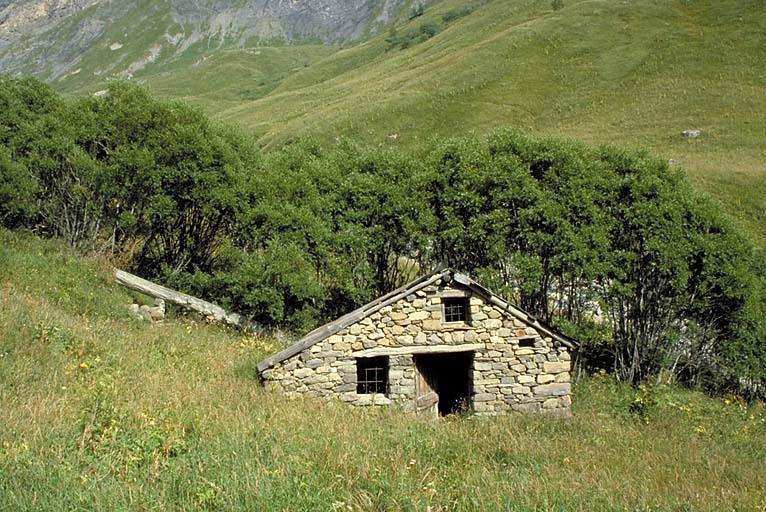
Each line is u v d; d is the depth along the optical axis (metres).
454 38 108.25
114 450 9.71
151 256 28.41
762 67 61.91
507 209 22.45
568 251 21.39
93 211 26.02
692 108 56.59
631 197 22.30
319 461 10.11
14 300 17.22
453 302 17.03
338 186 26.08
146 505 8.01
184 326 21.47
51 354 14.24
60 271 22.36
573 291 22.69
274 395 15.28
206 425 11.46
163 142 25.91
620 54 72.75
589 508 9.35
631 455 13.12
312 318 23.61
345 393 16.41
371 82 98.19
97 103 27.69
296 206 25.09
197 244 28.41
